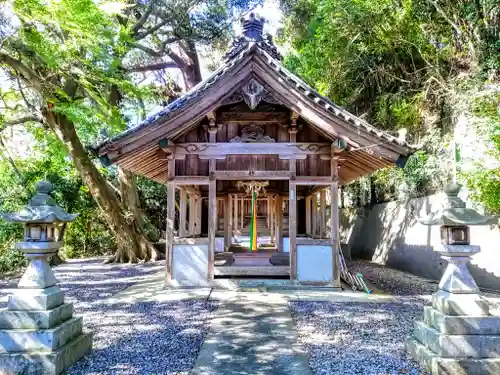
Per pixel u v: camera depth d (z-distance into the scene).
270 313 5.26
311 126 7.15
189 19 13.59
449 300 3.25
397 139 6.36
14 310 3.28
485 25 8.13
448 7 8.91
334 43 11.30
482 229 7.16
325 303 5.88
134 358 3.59
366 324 4.73
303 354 3.66
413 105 10.59
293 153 7.24
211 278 7.06
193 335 4.31
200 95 6.47
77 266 11.90
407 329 4.51
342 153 7.09
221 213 12.73
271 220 12.36
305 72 13.26
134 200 13.25
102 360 3.53
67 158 13.45
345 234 15.80
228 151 7.25
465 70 9.28
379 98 11.77
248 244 12.77
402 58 11.12
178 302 6.02
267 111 7.25
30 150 13.27
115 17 11.06
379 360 3.50
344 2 10.26
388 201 12.36
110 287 7.80
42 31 8.36
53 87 9.23
